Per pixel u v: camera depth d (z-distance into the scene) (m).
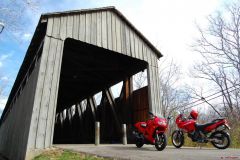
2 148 17.03
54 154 5.74
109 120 11.76
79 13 8.46
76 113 16.31
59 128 20.42
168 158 4.15
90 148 6.18
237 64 17.62
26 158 5.90
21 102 10.02
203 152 5.10
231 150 5.56
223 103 17.92
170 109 22.39
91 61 11.10
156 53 10.26
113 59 10.71
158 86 9.77
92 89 14.08
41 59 7.06
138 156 4.52
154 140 6.06
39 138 6.28
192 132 6.46
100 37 8.79
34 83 7.29
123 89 11.05
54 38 7.57
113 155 4.73
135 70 10.58
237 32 17.89
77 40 8.16
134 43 9.73
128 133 9.87
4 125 19.66
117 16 9.62
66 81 13.12
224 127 6.08
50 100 6.80
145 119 9.48
